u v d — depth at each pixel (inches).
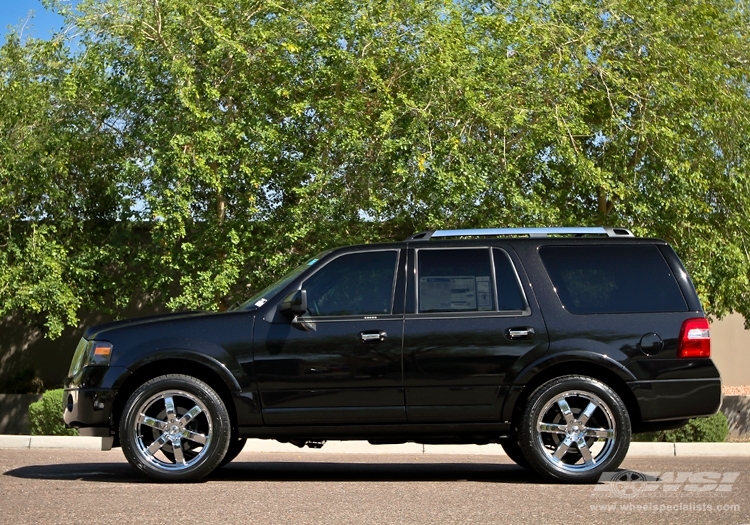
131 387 328.2
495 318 321.7
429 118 632.4
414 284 327.0
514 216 645.9
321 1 673.0
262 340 320.5
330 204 639.8
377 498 279.1
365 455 484.7
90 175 730.2
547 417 320.8
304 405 318.3
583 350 316.8
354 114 647.8
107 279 711.1
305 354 319.0
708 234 703.1
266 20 676.7
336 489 301.1
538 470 316.5
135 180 662.5
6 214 695.1
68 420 327.6
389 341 319.0
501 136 646.5
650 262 330.3
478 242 333.1
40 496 281.9
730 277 689.0
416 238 343.9
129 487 304.8
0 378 810.2
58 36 674.2
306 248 678.5
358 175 647.1
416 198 655.8
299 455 480.4
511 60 663.8
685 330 321.1
